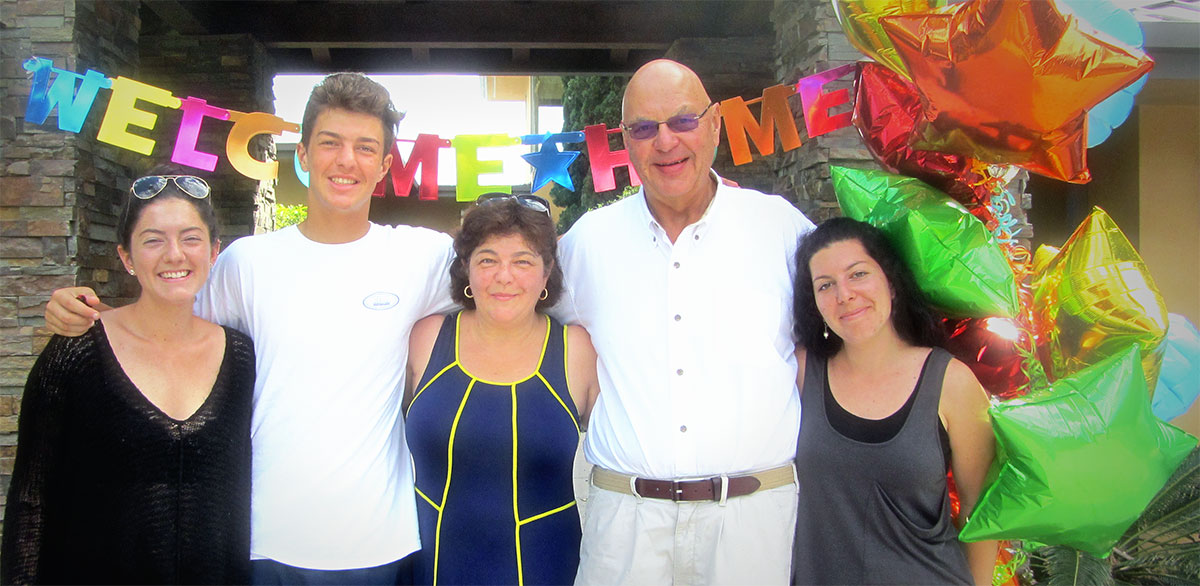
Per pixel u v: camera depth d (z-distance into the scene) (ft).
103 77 9.02
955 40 5.57
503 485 6.10
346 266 6.23
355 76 6.20
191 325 5.81
